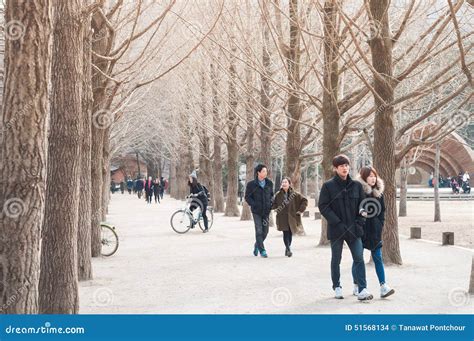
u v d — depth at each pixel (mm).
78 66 8617
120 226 27938
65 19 8484
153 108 42000
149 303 9742
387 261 13883
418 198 57719
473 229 25859
